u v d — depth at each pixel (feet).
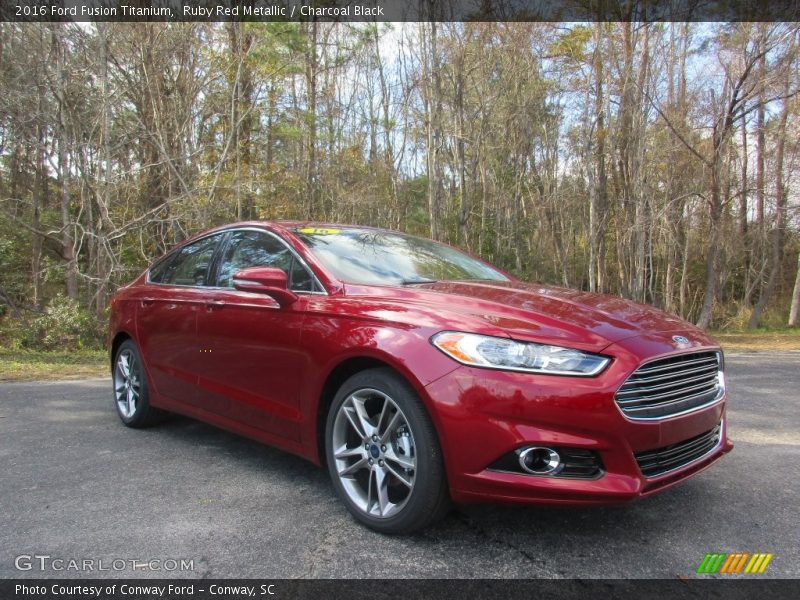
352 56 73.05
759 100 65.36
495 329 8.13
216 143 58.13
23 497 10.00
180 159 51.80
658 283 124.06
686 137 78.07
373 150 87.04
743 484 10.97
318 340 9.63
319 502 9.87
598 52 75.31
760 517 9.38
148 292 14.58
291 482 10.84
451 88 76.33
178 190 53.52
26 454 12.49
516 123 88.74
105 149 45.80
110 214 50.70
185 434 14.21
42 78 44.16
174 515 9.28
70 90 46.83
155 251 54.03
